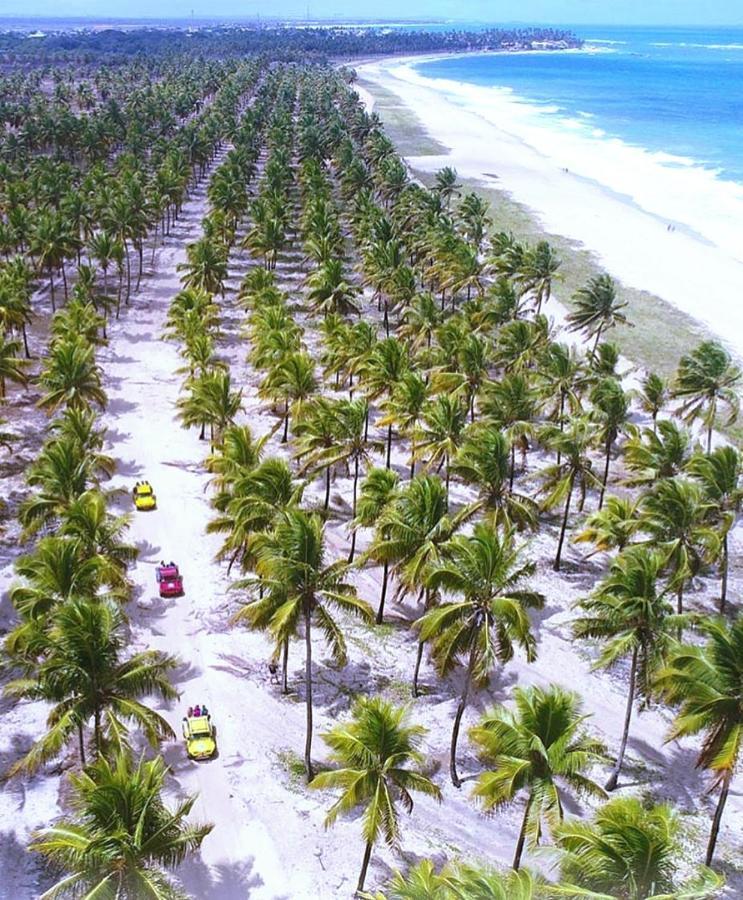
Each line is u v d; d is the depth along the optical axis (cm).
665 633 3934
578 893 2489
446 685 4828
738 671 3300
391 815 3120
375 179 15888
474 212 13125
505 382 6381
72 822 3069
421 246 11188
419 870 2802
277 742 4284
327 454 5800
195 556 5822
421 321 8562
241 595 5412
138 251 12706
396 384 6581
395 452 7469
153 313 10831
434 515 4450
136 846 2652
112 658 3456
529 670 5003
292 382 6644
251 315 9288
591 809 4022
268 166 15675
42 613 3866
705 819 4053
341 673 4841
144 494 6388
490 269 11781
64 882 2678
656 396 7219
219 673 4719
